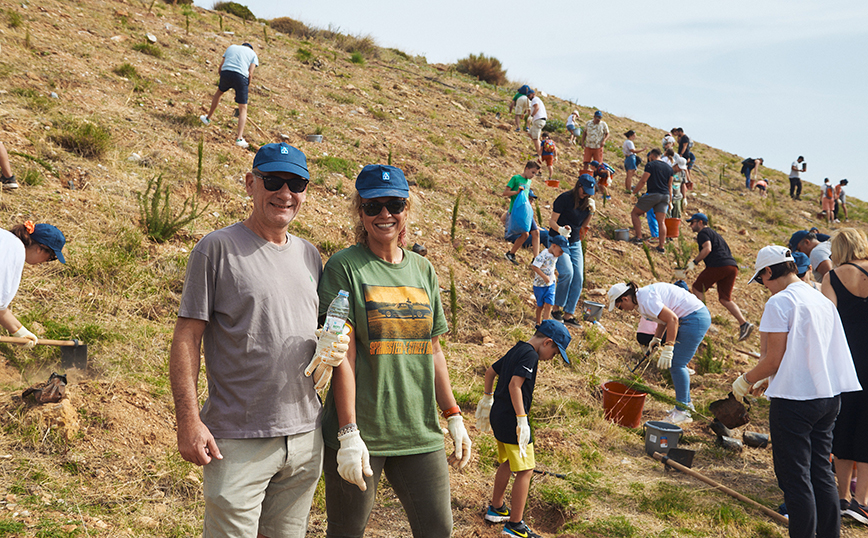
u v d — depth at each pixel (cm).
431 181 1030
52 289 482
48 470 314
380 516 365
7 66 805
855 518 378
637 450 506
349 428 219
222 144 846
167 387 416
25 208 543
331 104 1246
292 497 221
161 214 608
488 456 451
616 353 736
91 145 687
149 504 316
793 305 333
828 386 324
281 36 1866
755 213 1662
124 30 1209
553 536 368
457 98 1767
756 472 477
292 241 229
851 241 387
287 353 210
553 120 1783
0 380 379
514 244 873
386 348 234
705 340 820
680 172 1266
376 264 243
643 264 1047
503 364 383
